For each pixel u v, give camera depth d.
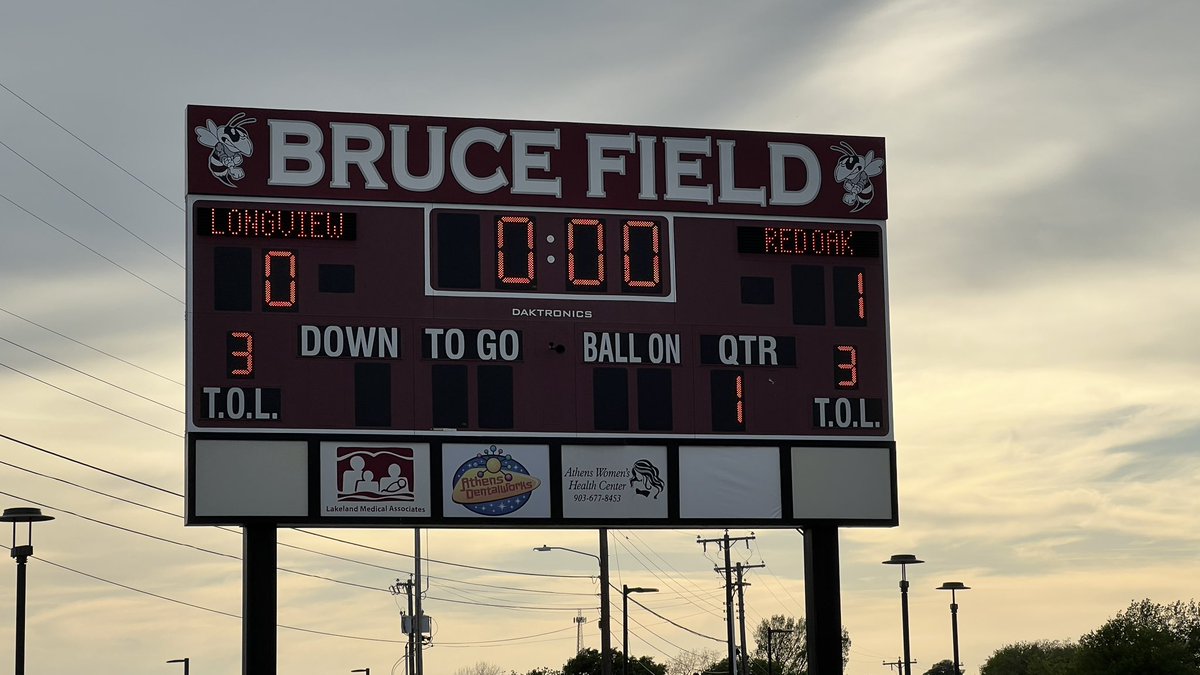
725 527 31.53
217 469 29.75
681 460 31.44
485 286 31.14
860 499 32.06
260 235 30.45
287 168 30.77
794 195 32.69
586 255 31.62
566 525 30.91
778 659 113.19
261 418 30.00
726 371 31.86
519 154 31.72
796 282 32.41
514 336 31.14
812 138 33.00
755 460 31.73
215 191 30.42
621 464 31.20
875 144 33.22
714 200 32.31
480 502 30.61
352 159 31.06
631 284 31.72
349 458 30.25
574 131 32.00
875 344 32.53
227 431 29.86
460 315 30.98
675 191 32.19
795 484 31.84
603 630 49.72
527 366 31.11
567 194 31.73
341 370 30.41
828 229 32.72
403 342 30.70
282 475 29.97
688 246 32.06
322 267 30.59
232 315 30.11
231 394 29.94
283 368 30.19
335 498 30.11
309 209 30.72
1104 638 64.06
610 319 31.55
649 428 31.39
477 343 30.98
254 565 29.89
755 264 32.28
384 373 30.56
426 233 31.08
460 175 31.41
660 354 31.62
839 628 32.00
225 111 30.73
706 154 32.47
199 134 30.53
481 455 30.73
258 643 29.75
